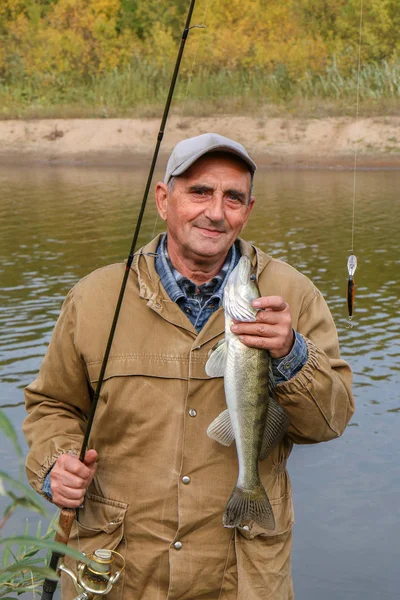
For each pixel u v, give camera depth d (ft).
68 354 9.80
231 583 9.33
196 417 9.29
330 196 69.26
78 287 9.91
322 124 97.60
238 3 108.88
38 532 13.87
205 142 9.19
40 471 9.62
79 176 87.66
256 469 8.82
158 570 9.30
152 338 9.45
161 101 105.91
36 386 10.12
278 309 8.45
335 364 9.46
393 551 17.20
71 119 105.91
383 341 29.99
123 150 100.73
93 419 9.53
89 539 9.62
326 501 19.24
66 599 9.89
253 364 8.60
